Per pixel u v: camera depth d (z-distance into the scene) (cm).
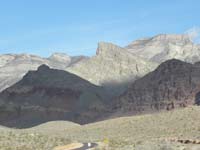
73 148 8912
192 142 10100
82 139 13638
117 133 15875
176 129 14512
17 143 9625
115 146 9156
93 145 9544
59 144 10012
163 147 7250
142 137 13900
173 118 16012
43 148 8988
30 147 9019
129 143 10106
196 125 14462
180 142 10169
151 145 7700
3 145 9031
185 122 15038
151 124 15900
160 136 13475
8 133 11594
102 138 14138
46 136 12325
